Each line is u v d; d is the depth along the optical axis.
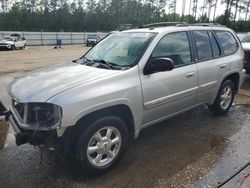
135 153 3.95
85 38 48.69
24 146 4.15
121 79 3.47
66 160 3.33
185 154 3.92
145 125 3.94
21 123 3.10
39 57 19.20
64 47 35.34
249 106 6.20
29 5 73.88
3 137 4.48
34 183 3.24
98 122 3.24
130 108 3.53
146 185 3.20
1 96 6.90
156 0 74.56
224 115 5.58
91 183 3.25
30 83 3.43
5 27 67.50
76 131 3.15
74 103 2.98
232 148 4.11
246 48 8.22
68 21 76.38
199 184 3.21
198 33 4.75
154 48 3.91
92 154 3.33
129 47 4.03
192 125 5.02
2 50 28.20
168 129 4.83
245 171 3.47
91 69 3.70
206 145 4.21
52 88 3.13
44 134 3.00
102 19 79.44
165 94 3.98
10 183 3.24
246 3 61.03
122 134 3.51
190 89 4.41
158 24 4.89
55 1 76.50
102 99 3.19
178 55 4.27
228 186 3.16
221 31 5.35
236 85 5.73
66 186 3.19
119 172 3.47
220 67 5.03
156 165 3.62
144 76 3.71
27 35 41.03
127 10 78.94
